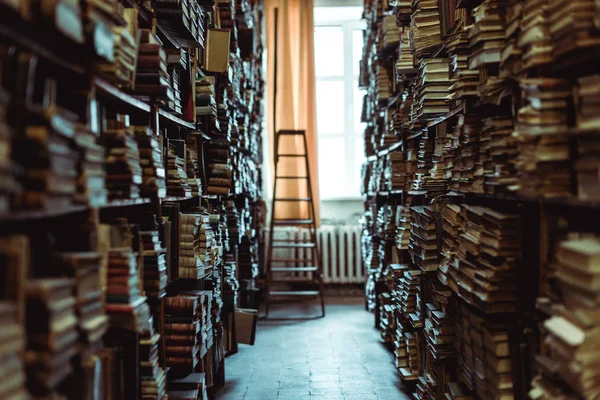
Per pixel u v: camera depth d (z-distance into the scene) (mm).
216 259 3441
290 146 7289
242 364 4352
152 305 2426
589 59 1553
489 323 2154
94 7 1547
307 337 5156
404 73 3836
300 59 7277
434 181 3166
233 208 4770
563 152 1648
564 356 1465
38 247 1468
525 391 1988
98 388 1550
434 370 3102
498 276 2084
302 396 3617
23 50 1319
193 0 2875
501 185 2078
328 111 7723
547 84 1645
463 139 2510
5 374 1082
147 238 2258
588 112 1462
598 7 1408
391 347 4773
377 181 5371
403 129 4234
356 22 7633
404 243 4016
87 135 1507
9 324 1134
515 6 1884
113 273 1810
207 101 3328
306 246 6242
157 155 2244
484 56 2109
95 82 1695
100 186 1616
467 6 2494
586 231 1712
